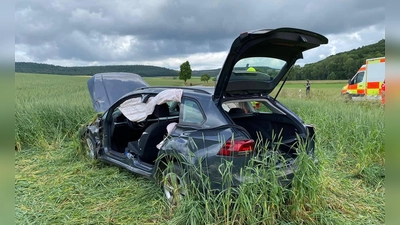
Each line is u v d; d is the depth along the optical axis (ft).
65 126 24.14
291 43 10.78
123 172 15.39
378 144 15.88
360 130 18.58
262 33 9.62
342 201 11.85
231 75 11.05
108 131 16.37
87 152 18.24
